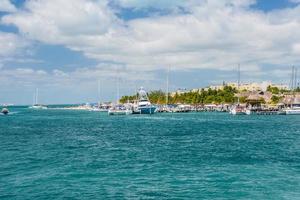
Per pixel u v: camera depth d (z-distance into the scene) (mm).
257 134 86562
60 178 35469
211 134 87062
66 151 55750
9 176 36344
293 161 45469
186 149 58375
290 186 32281
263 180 34531
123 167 41594
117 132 94312
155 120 151875
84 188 31625
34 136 82125
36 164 43438
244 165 42656
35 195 29422
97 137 80625
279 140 72438
